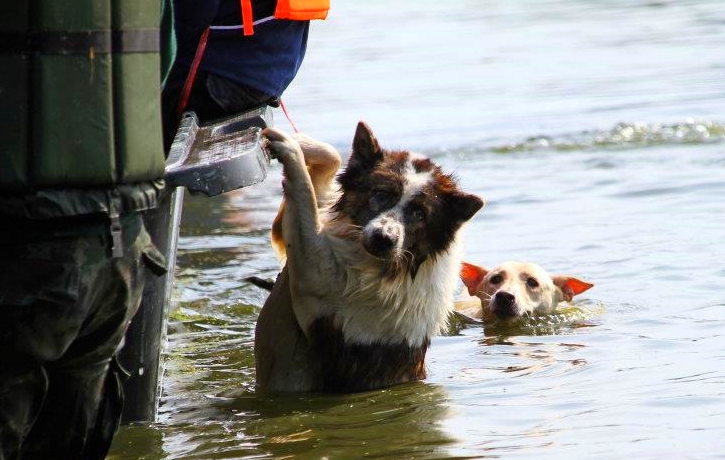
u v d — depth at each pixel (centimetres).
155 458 892
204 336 1372
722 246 1686
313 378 1139
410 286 1124
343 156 2455
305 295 1105
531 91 3272
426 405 1043
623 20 4703
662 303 1439
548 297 1513
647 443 876
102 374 746
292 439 942
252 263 1752
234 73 1102
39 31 633
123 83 667
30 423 711
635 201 2023
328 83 3584
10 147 639
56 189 651
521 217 1967
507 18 5034
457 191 1164
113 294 701
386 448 902
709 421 928
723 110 2816
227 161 818
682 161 2328
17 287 660
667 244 1722
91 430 768
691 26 4381
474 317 1529
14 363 674
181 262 1770
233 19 1115
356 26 5047
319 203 1166
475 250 1762
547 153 2511
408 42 4447
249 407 1065
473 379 1148
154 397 977
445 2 5816
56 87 641
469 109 3044
